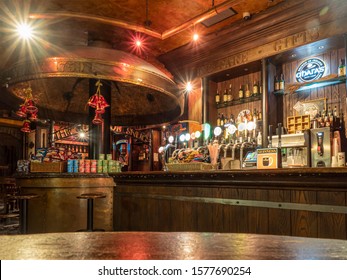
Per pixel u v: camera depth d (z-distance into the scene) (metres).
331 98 4.50
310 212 2.12
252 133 5.08
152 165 7.38
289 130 4.61
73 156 4.14
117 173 3.69
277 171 2.23
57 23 5.04
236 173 2.49
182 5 4.62
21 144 8.90
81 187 3.73
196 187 2.89
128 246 0.70
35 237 0.79
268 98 4.81
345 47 4.07
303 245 0.70
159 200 3.22
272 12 4.58
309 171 2.06
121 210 3.69
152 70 4.14
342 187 1.98
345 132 4.30
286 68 5.04
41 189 3.76
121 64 3.80
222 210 2.66
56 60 3.55
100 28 5.28
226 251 0.65
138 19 5.10
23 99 4.46
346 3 3.98
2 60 5.29
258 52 4.95
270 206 2.34
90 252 0.64
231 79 5.78
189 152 3.19
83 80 4.75
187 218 2.92
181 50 5.93
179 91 4.67
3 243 0.72
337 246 0.69
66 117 5.38
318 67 4.66
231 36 5.16
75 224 3.69
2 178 7.29
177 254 0.63
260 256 0.61
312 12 4.29
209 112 5.68
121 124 5.72
